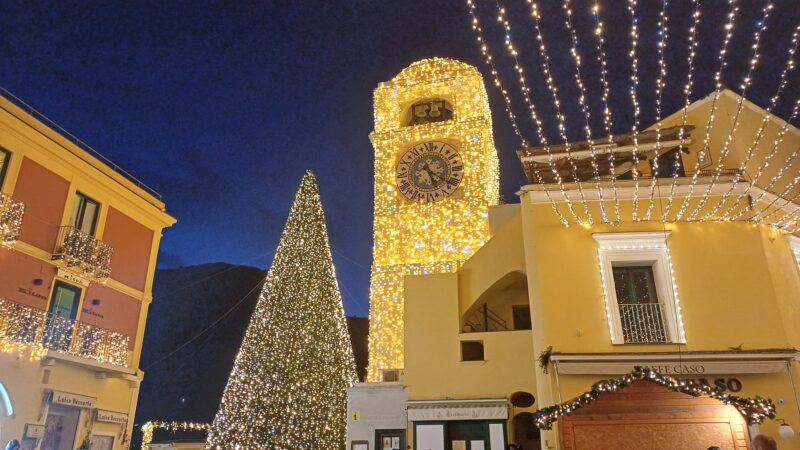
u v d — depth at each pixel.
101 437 17.38
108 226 18.72
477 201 21.77
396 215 22.19
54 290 16.50
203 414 45.56
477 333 15.16
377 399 15.91
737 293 13.00
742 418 11.76
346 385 21.77
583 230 13.84
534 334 13.40
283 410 20.64
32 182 16.11
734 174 13.97
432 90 24.55
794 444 11.59
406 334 15.44
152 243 20.77
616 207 13.72
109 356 17.67
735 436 11.77
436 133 23.28
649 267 13.78
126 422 18.36
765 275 13.10
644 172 15.95
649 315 13.19
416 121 25.03
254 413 20.62
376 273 21.11
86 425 16.66
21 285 15.42
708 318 12.83
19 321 14.93
